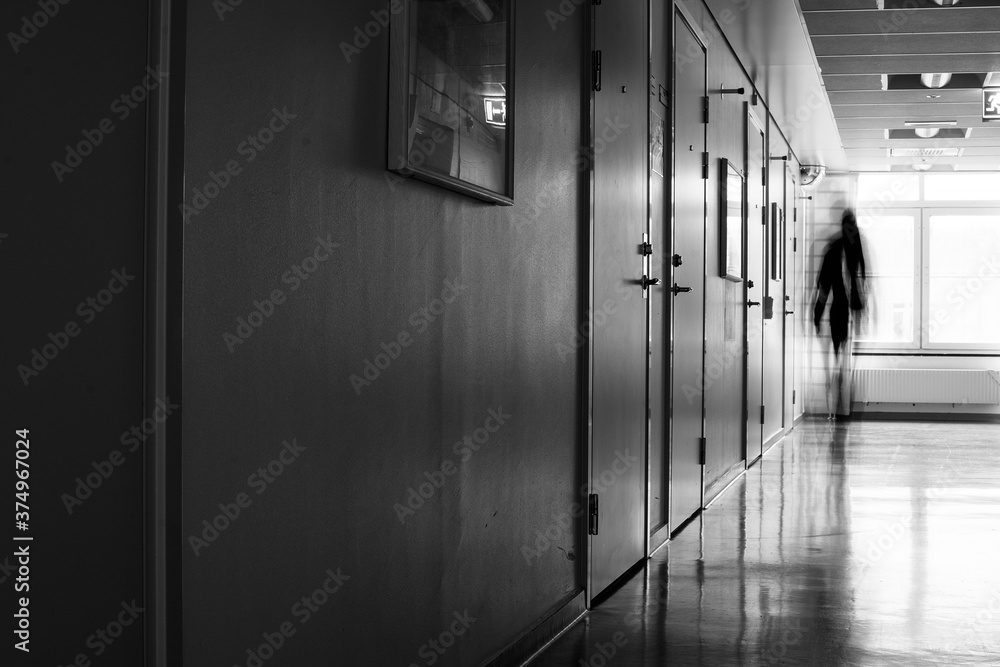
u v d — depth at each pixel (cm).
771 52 755
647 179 487
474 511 286
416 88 235
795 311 1255
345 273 214
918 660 327
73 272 162
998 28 698
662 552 501
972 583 433
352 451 218
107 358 161
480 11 274
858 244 1304
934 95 910
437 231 259
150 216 162
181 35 163
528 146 326
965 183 1380
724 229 697
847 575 448
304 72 198
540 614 343
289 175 193
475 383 285
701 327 631
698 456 626
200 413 169
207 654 171
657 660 325
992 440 1069
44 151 161
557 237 356
